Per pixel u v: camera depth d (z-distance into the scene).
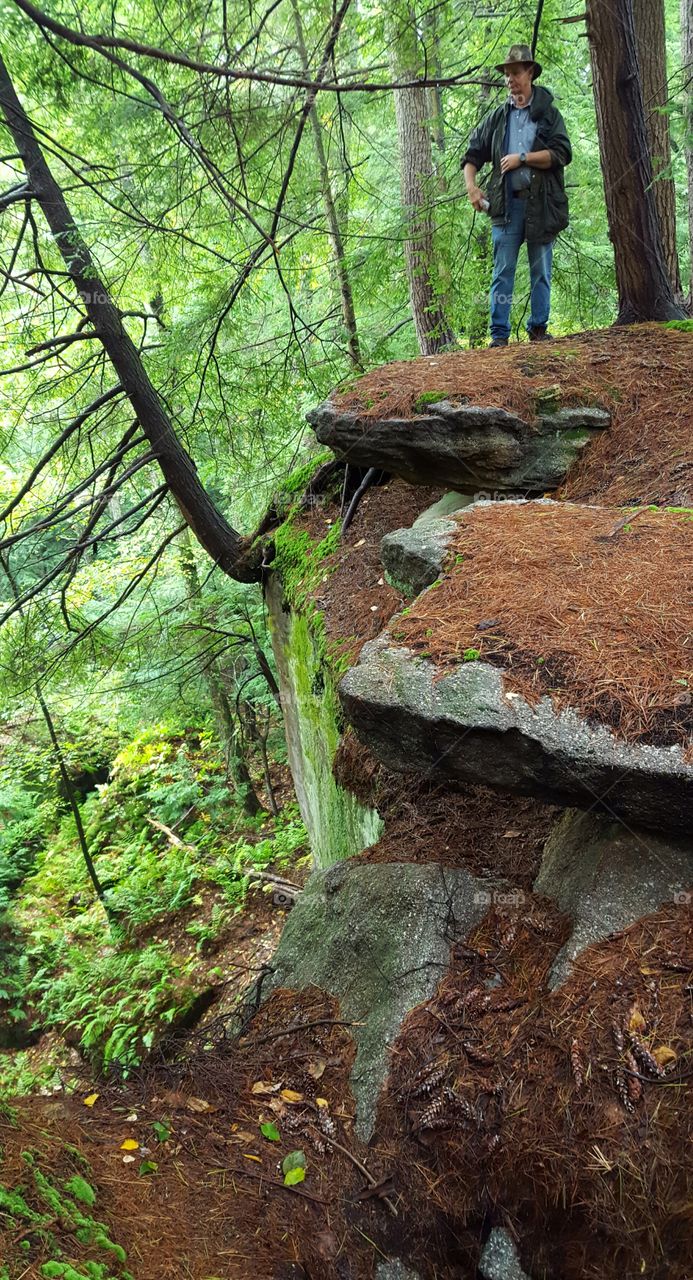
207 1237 2.04
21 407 7.38
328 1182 2.28
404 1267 2.13
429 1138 2.23
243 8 4.68
